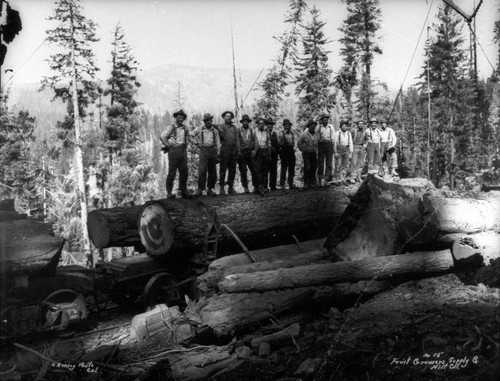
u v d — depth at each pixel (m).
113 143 31.17
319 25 29.80
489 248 7.34
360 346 5.45
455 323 5.46
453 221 7.13
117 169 31.23
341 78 28.19
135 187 31.14
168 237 8.69
